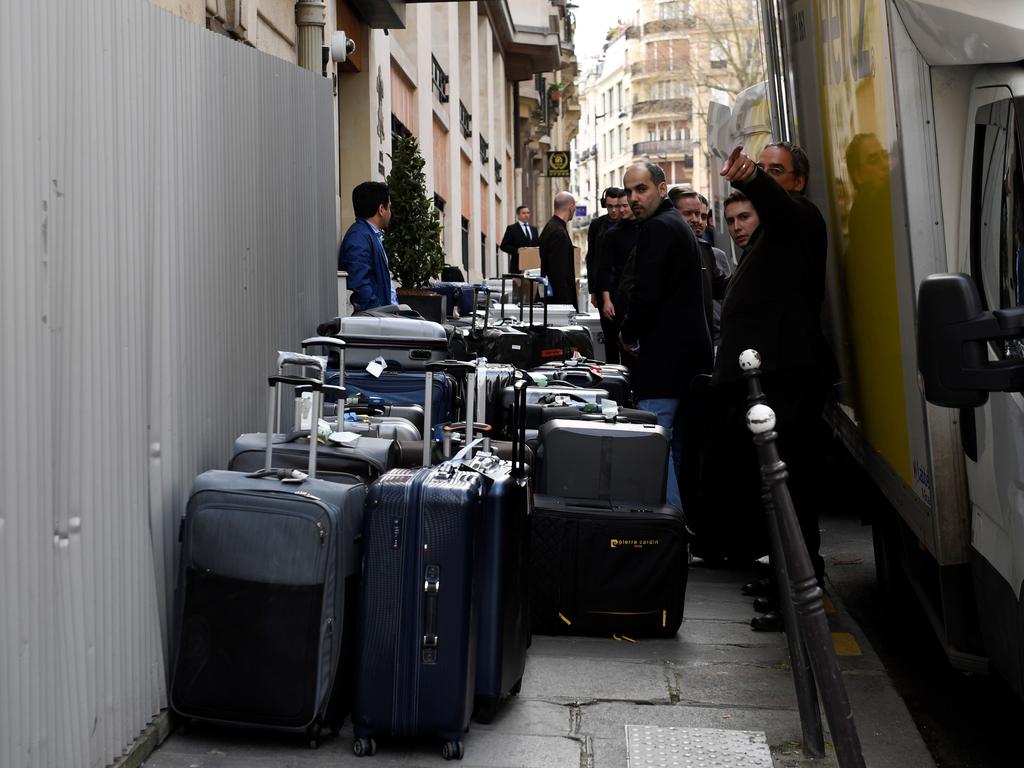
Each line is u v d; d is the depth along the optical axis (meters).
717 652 5.73
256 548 4.35
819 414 6.13
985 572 4.13
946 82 4.32
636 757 4.36
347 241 8.94
